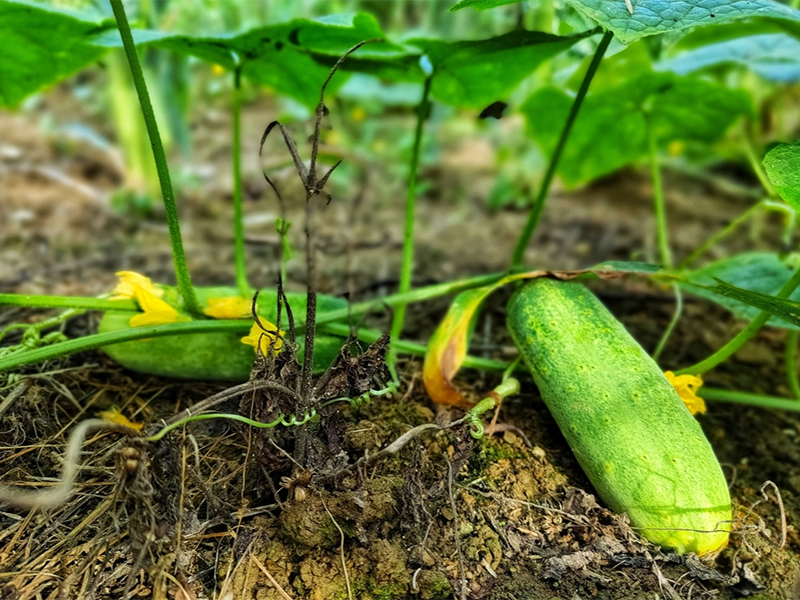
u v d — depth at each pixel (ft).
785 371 1.16
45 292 1.32
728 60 1.30
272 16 2.12
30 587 0.68
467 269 1.59
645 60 1.30
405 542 0.74
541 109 1.44
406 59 1.02
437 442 0.87
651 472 0.75
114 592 0.68
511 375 1.05
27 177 1.97
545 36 0.91
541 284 0.95
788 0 1.50
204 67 2.49
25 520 0.76
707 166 2.33
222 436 0.87
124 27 0.77
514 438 0.91
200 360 0.96
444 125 2.76
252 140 2.44
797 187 0.72
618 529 0.76
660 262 1.66
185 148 1.85
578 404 0.82
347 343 0.76
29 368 0.98
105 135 2.32
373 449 0.85
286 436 0.76
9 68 1.13
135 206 1.82
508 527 0.78
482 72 1.14
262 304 1.00
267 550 0.73
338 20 0.90
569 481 0.85
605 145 1.53
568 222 1.95
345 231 1.78
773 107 2.07
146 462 0.64
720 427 1.05
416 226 1.89
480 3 0.76
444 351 0.92
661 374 0.85
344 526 0.72
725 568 0.79
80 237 1.66
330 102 2.37
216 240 1.70
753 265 1.13
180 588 0.68
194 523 0.75
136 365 0.97
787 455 0.99
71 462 0.56
